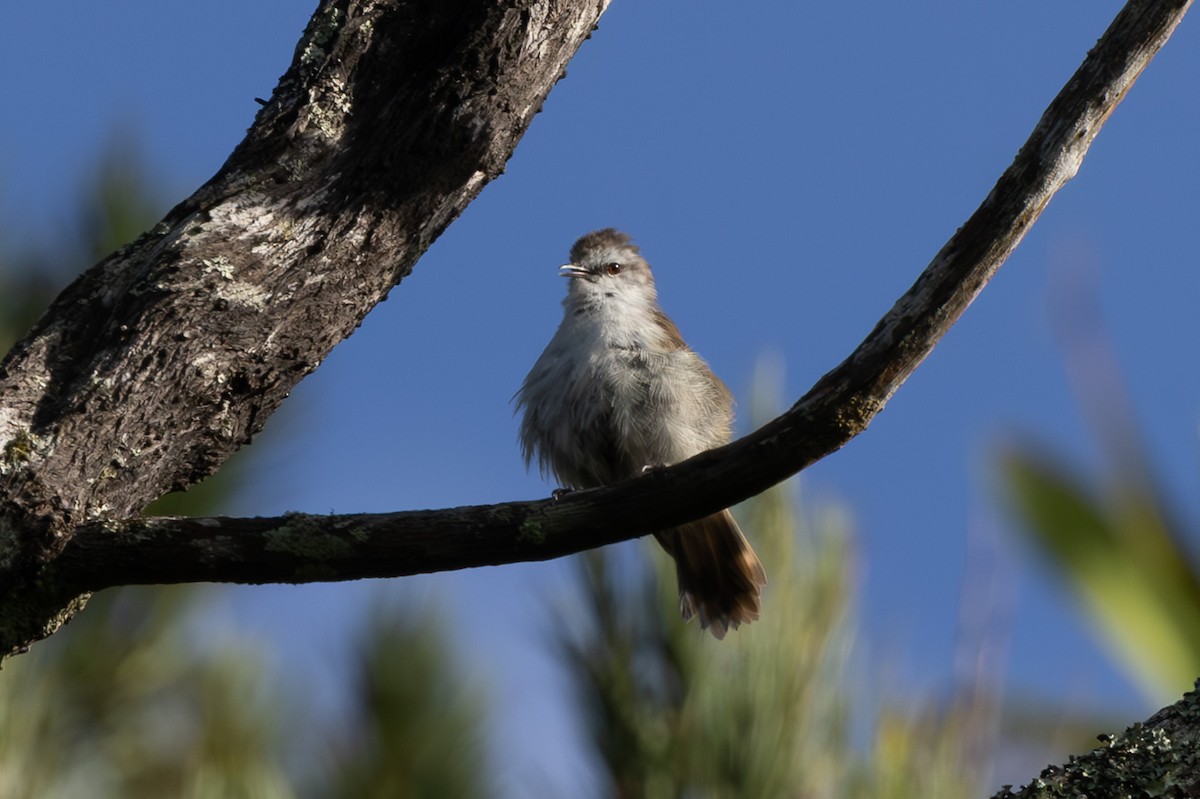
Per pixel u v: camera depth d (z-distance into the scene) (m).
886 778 5.70
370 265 5.05
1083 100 4.59
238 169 5.06
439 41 5.11
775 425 4.77
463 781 6.77
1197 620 4.92
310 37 5.20
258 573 4.75
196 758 7.20
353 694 6.91
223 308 4.82
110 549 4.65
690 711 6.06
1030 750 6.23
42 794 6.57
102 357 4.75
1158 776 4.19
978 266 4.63
